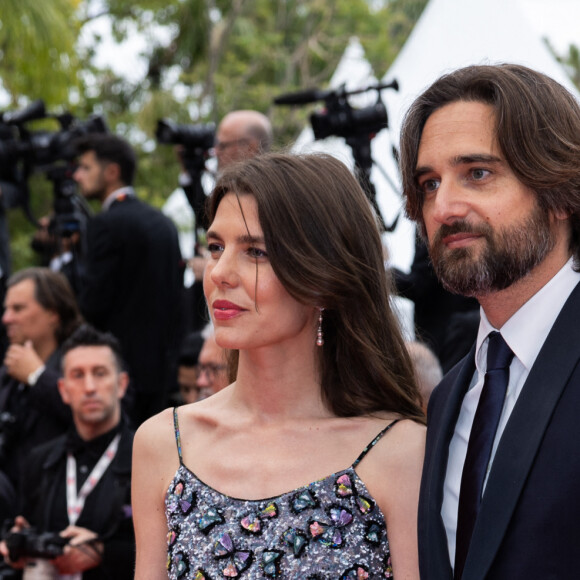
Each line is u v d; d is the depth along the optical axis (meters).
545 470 2.29
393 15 19.38
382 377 2.94
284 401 2.93
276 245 2.81
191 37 18.69
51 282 6.61
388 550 2.74
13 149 7.44
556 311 2.49
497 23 7.94
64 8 13.23
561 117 2.49
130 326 6.82
